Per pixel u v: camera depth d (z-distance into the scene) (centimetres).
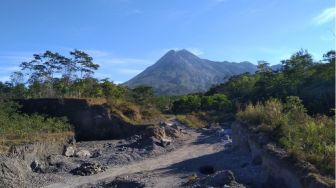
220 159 3269
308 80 5731
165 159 3756
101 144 4891
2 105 4934
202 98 9294
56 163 3475
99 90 7112
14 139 3653
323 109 4356
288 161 2069
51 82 7144
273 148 2378
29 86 6981
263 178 2378
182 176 2780
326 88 4844
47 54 7238
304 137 2344
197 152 4028
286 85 6078
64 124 5106
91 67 7588
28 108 5866
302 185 1792
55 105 5859
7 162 2856
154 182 2608
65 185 2822
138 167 3428
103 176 3092
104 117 5819
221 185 2222
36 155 3512
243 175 2533
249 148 3219
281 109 3291
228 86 11075
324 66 6091
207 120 7338
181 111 9169
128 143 4800
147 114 6875
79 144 4881
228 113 7631
